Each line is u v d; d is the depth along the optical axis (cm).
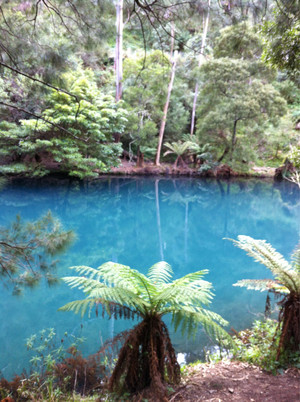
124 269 199
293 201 1375
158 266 255
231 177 1914
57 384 218
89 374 224
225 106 1573
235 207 1227
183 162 1955
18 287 244
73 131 1185
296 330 228
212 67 1502
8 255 246
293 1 243
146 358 193
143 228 901
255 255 249
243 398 182
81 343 293
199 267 576
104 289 182
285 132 1867
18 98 931
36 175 1337
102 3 275
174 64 1731
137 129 1656
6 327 326
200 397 184
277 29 274
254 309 385
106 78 1903
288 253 645
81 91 1280
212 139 1744
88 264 556
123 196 1350
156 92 1611
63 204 1127
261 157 2078
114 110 1436
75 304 192
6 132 1109
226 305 399
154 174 1834
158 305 201
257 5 253
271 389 192
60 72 302
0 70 288
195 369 231
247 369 224
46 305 385
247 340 286
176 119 2008
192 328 192
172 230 888
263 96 1491
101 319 351
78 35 306
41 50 288
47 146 1200
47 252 268
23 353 274
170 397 185
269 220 1023
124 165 1859
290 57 296
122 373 194
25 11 300
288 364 223
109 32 301
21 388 209
